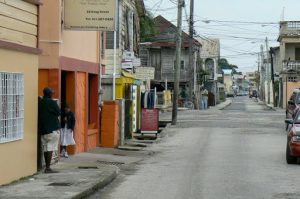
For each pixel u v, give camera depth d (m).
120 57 27.80
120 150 22.52
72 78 19.30
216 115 48.00
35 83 14.53
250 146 24.09
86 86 20.98
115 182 14.55
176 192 12.93
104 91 27.34
